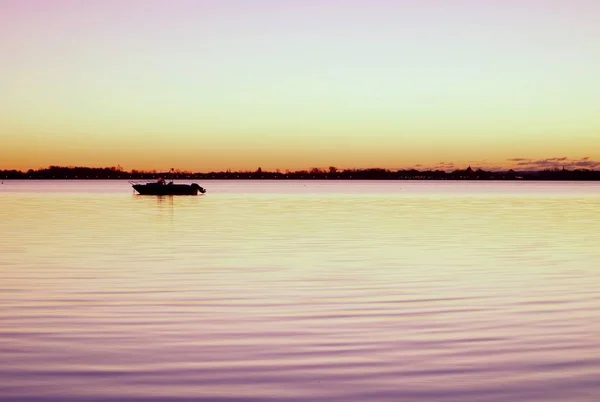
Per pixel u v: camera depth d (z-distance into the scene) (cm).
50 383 984
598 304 1555
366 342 1209
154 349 1164
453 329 1305
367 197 10456
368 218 4962
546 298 1633
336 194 12438
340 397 926
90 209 6378
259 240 3188
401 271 2106
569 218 4947
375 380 995
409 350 1154
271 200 9019
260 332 1286
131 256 2519
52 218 4956
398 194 12544
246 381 994
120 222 4525
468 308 1511
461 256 2516
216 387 968
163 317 1421
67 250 2736
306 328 1318
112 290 1759
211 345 1191
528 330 1295
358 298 1639
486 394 934
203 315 1441
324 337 1246
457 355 1123
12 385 975
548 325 1336
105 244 2994
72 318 1410
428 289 1767
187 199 9381
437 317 1414
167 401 912
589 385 970
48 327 1327
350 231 3731
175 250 2738
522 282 1883
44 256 2519
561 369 1045
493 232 3653
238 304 1566
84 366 1065
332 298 1641
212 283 1875
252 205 7356
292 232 3666
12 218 4938
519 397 922
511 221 4600
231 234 3544
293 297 1655
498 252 2653
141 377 1011
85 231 3741
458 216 5225
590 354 1127
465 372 1031
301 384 979
